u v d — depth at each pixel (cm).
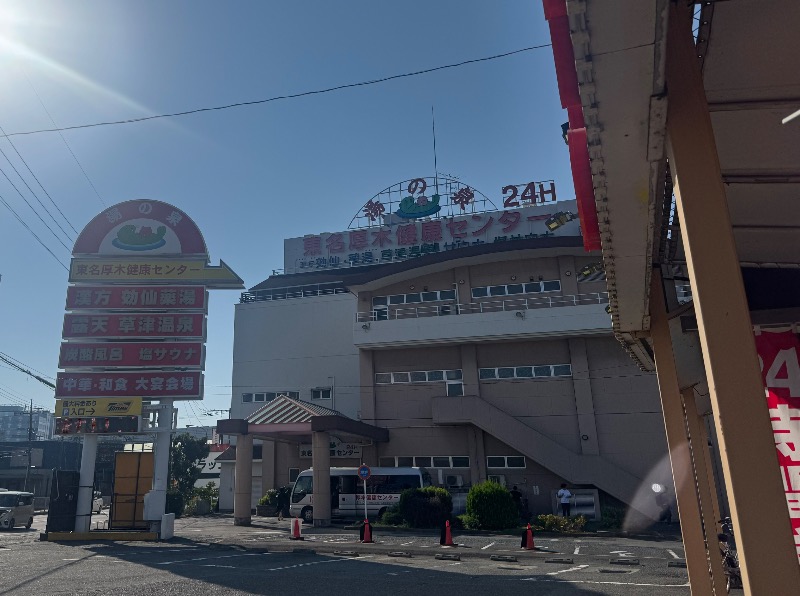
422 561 1462
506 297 3155
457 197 4359
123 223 2294
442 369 3136
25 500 3039
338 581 1142
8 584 1112
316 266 4525
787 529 264
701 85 322
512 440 2830
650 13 248
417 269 3253
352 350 3975
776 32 375
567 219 3578
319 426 2509
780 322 597
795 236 610
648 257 488
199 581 1139
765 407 278
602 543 1884
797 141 468
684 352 712
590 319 2869
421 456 3047
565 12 336
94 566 1363
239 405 4062
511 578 1173
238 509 2638
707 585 618
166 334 2203
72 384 2155
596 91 287
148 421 2161
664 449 2739
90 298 2219
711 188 308
